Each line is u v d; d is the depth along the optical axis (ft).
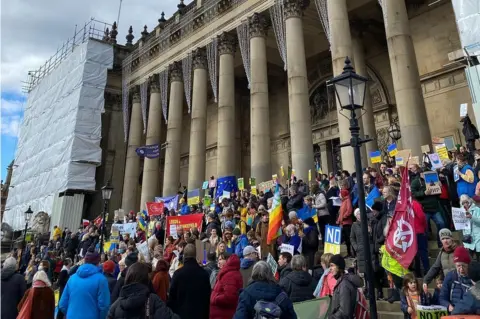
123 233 85.92
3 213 180.75
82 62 154.40
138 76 153.69
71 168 140.56
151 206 90.89
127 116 157.28
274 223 45.42
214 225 54.24
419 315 24.21
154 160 133.90
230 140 106.01
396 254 31.12
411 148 65.72
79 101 147.64
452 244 26.76
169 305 26.13
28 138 181.78
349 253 47.91
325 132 126.31
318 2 91.86
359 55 106.11
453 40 97.14
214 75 118.93
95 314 25.41
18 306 29.22
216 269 35.68
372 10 106.32
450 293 23.75
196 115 117.80
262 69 100.78
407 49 72.33
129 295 19.80
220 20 118.11
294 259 27.17
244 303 19.94
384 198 38.99
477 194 33.60
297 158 83.30
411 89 69.10
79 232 104.32
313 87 132.98
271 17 101.91
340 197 52.44
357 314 23.25
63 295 26.22
